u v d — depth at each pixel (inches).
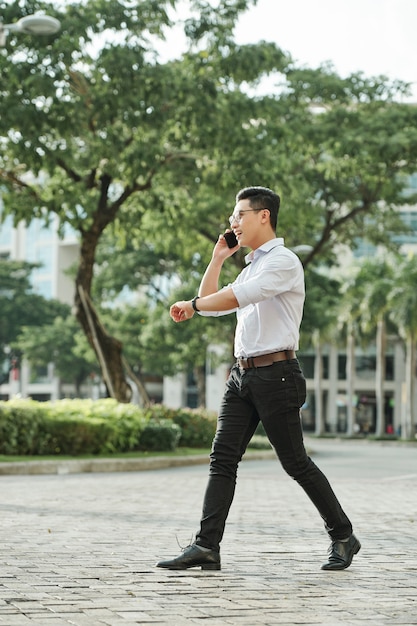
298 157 1344.7
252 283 234.8
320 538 331.9
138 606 194.7
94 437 960.3
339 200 1521.9
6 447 892.6
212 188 1167.0
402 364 3565.5
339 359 3599.9
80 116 1007.6
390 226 1636.3
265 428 241.4
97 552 284.7
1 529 353.4
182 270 2059.5
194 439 1250.6
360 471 888.3
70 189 1113.4
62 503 484.4
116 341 1150.3
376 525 387.9
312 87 1321.4
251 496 553.0
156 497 533.6
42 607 191.8
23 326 3331.7
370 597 211.5
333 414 3592.5
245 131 1089.4
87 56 997.8
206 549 244.8
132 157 1024.9
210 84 1043.9
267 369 238.8
